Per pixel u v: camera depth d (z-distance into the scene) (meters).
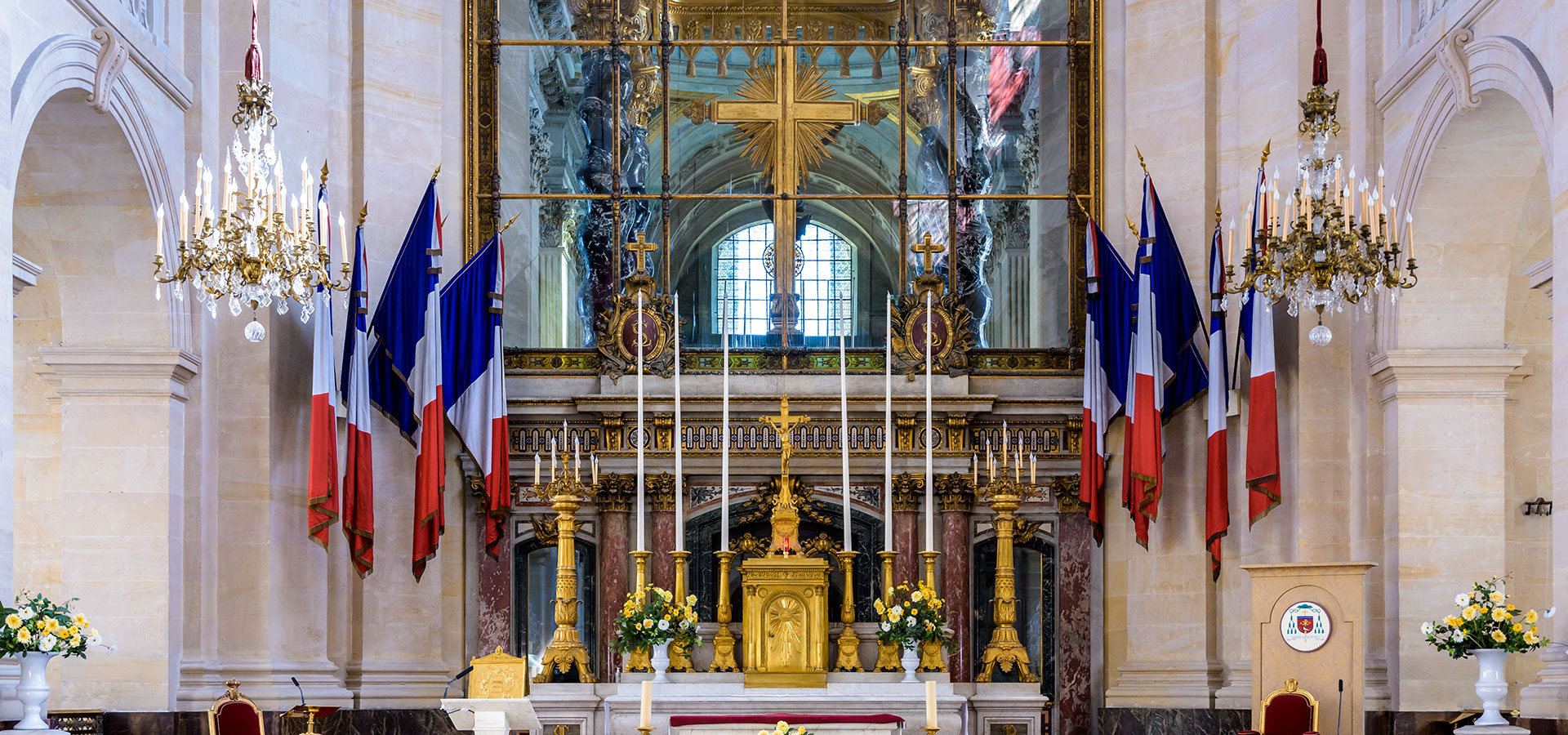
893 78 19.67
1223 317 17.06
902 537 18.59
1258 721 13.95
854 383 18.91
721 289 19.38
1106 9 19.41
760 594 16.53
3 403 12.27
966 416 18.66
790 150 19.55
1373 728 15.33
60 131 14.38
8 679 12.49
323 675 16.59
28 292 16.34
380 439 17.88
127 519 15.37
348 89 18.03
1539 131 13.11
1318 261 13.41
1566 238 12.49
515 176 19.41
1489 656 13.00
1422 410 15.67
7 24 12.29
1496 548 15.55
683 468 18.67
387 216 18.16
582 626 18.67
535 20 19.61
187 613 15.78
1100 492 17.86
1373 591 15.98
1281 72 17.09
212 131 16.23
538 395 18.88
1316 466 16.53
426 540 17.16
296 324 16.95
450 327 17.98
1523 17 13.41
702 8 19.73
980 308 19.33
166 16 15.66
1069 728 18.41
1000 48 19.66
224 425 16.30
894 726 15.26
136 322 15.45
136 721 14.95
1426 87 15.16
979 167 19.52
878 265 19.48
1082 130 19.44
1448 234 15.64
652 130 19.58
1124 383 17.92
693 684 16.52
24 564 16.48
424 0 18.73
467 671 14.41
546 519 18.66
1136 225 18.50
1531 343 16.33
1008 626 17.25
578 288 19.25
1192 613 17.52
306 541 16.70
